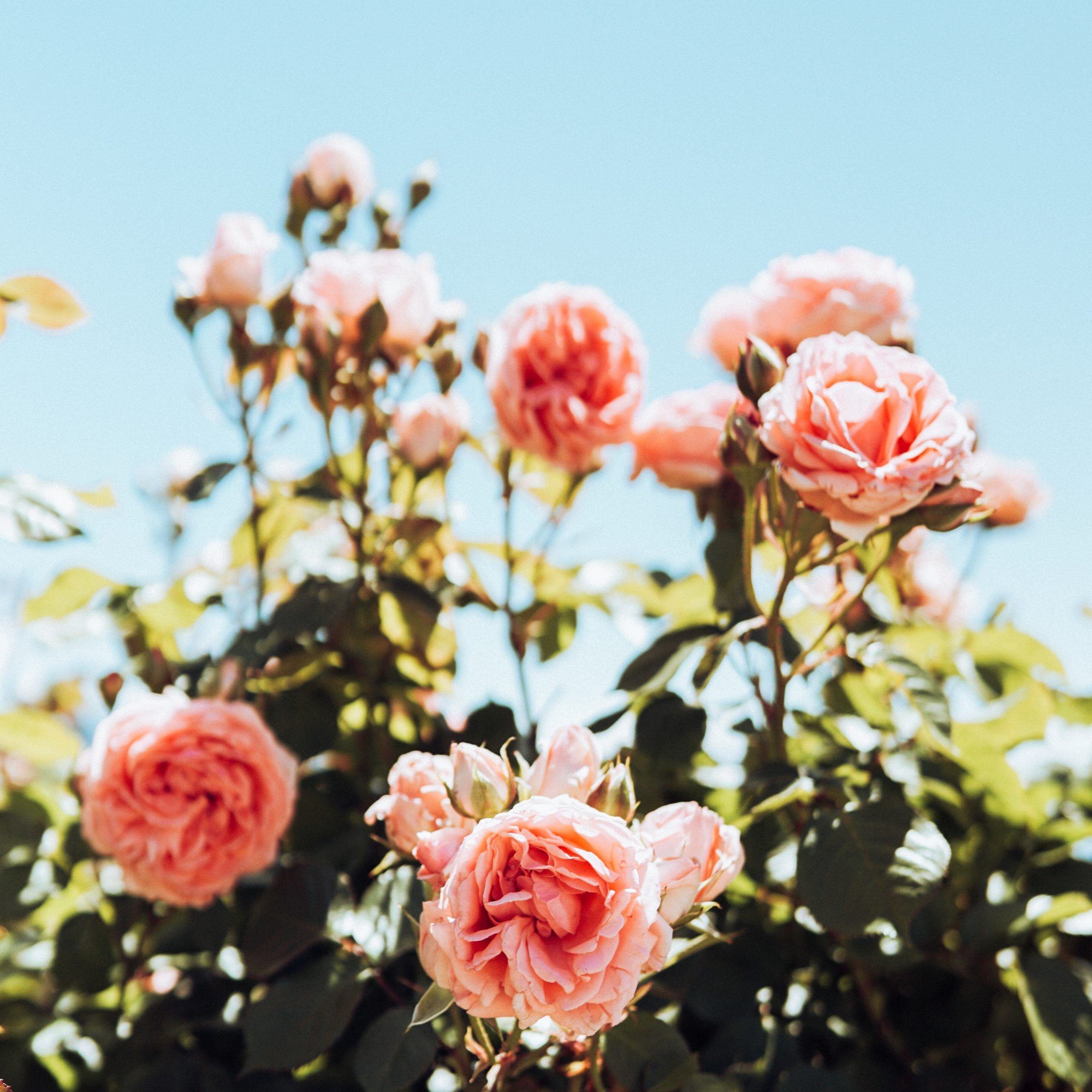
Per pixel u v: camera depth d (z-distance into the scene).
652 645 1.29
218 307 1.51
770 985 1.25
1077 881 1.34
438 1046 1.09
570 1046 0.96
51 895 1.48
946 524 1.00
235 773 1.28
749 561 1.12
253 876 1.47
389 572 1.60
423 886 1.14
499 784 0.78
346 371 1.54
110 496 1.31
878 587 1.53
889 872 1.04
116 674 1.40
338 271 1.46
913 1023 1.34
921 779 1.26
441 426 1.51
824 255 1.33
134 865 1.27
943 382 1.00
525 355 1.46
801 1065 1.16
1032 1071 1.38
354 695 1.61
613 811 0.78
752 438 1.07
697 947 0.90
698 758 1.52
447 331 1.57
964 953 1.30
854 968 1.31
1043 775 1.54
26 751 1.55
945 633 1.52
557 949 0.71
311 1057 1.06
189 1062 1.29
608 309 1.48
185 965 1.43
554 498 1.80
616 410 1.43
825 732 1.45
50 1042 1.36
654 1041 0.98
